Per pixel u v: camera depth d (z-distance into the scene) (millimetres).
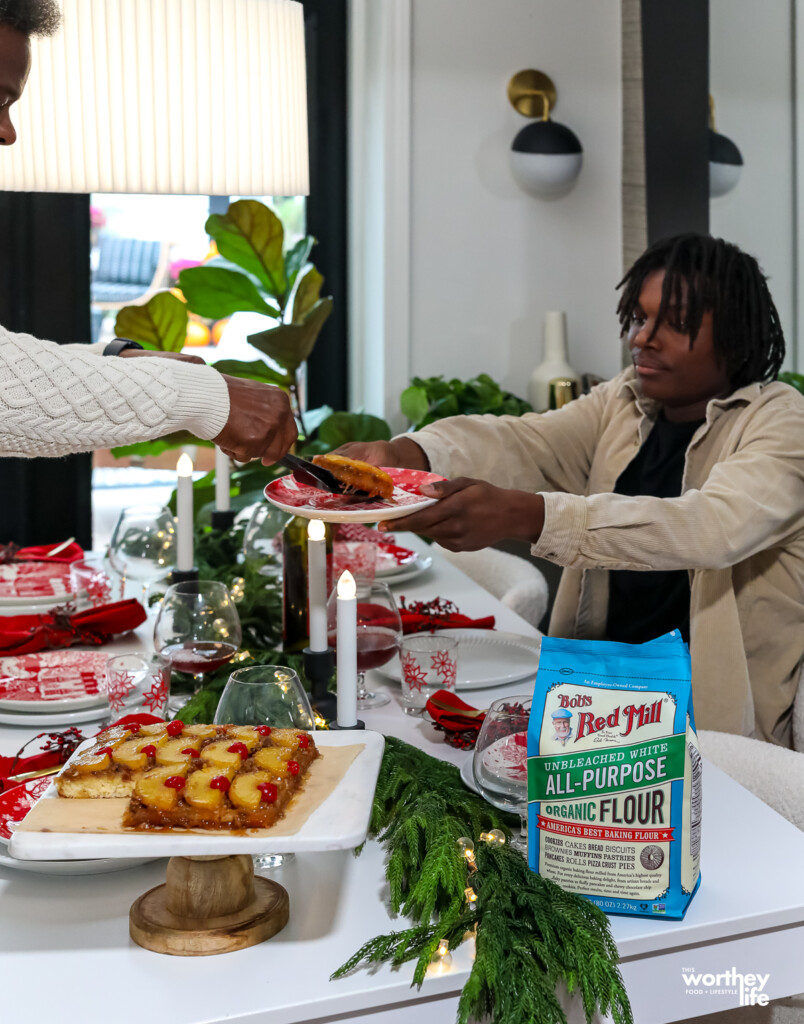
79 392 1092
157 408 1131
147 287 3232
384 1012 835
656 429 1861
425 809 1000
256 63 1643
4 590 1850
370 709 1379
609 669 924
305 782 903
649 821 895
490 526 1377
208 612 1364
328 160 3410
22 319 3121
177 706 1368
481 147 3203
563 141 3115
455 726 1223
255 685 994
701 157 3012
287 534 1504
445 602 1745
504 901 871
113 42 1575
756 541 1493
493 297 3291
